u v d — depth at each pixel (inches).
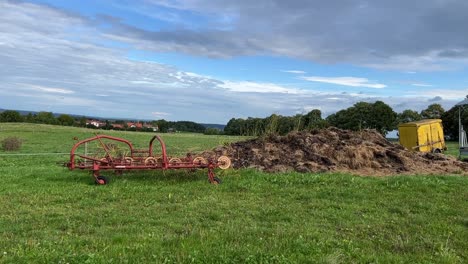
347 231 275.7
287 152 561.3
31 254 198.7
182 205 343.0
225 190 409.1
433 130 995.9
